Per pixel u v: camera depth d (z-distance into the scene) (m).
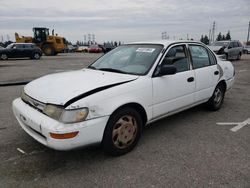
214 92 5.19
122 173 2.96
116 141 3.28
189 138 3.96
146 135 4.08
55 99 2.88
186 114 5.18
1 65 15.70
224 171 2.99
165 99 3.86
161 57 3.88
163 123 4.64
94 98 2.94
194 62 4.55
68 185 2.72
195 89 4.48
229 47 18.33
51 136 2.76
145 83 3.52
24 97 3.46
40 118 2.92
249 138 3.98
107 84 3.20
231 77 5.71
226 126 4.50
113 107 3.08
